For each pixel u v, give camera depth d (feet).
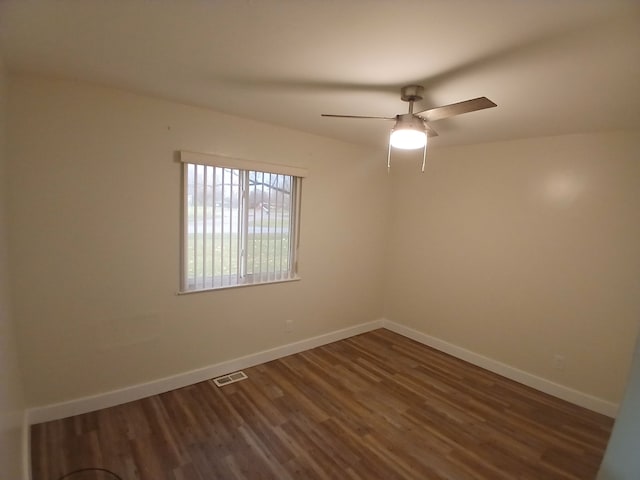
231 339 9.88
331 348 12.09
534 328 9.93
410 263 13.28
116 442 6.81
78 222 7.26
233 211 9.52
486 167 10.87
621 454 3.77
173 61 5.90
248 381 9.50
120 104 7.48
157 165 8.09
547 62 5.26
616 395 8.52
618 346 8.49
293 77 6.37
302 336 11.69
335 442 7.15
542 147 9.66
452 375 10.44
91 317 7.60
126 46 5.37
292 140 10.43
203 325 9.28
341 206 12.17
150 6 4.25
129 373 8.21
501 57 5.17
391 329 14.10
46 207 6.90
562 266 9.36
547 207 9.61
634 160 8.19
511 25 4.30
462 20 4.25
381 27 4.51
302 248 11.25
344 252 12.54
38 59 5.89
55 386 7.31
